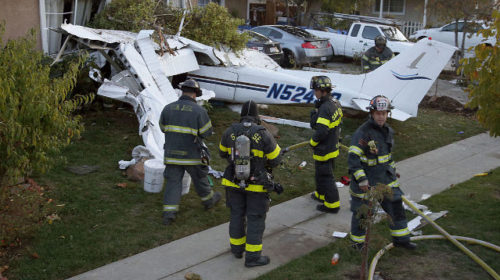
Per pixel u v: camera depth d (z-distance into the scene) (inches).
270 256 199.8
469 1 606.5
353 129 391.2
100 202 241.4
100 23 419.5
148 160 260.4
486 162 331.3
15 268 183.0
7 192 212.4
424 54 341.1
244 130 184.5
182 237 215.2
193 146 225.3
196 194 261.9
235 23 433.1
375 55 423.2
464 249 182.1
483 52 211.5
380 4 983.0
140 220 227.1
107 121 363.9
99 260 192.7
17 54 199.8
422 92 347.9
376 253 199.3
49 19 399.5
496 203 254.2
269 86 378.3
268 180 185.0
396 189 192.9
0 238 194.5
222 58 385.4
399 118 340.8
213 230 222.7
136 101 309.9
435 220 233.9
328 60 697.6
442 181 293.0
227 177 189.8
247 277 182.7
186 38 404.5
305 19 879.7
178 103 225.0
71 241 204.4
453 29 790.5
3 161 187.3
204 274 184.4
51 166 205.9
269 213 244.2
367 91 358.0
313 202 260.1
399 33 734.5
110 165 287.9
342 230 226.1
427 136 389.4
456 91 560.7
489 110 218.4
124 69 364.5
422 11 1003.9
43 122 197.9
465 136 394.9
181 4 530.6
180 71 363.6
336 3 856.9
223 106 420.8
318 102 237.3
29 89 190.9
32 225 210.5
